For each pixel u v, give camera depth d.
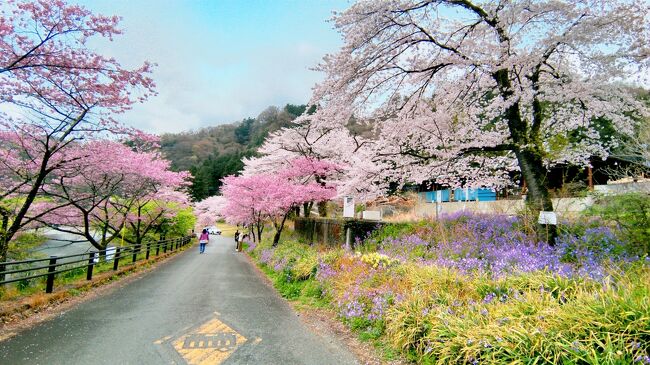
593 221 8.26
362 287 6.47
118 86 8.08
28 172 9.98
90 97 8.20
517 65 7.84
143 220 20.78
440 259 7.25
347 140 17.05
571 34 6.89
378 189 11.30
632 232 6.37
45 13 6.36
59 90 7.89
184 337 5.14
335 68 7.59
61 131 8.58
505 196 17.91
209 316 6.37
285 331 5.57
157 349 4.62
